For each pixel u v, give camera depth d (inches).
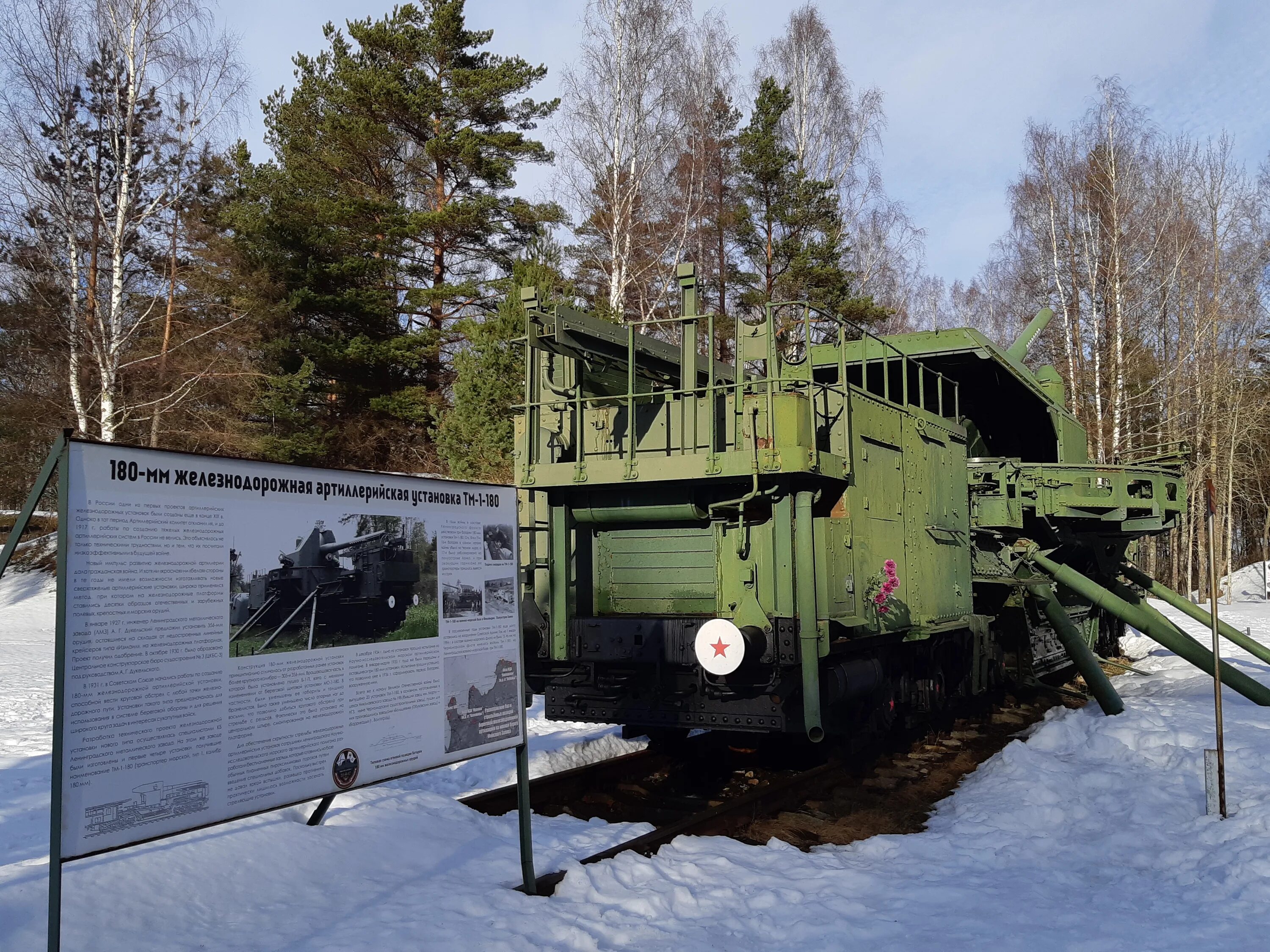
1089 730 363.9
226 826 213.3
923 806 311.0
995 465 473.1
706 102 1090.7
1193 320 1337.4
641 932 180.5
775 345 301.7
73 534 134.7
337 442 1008.2
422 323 1104.8
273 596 164.7
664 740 374.9
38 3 848.9
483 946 166.7
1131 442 1256.2
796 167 1173.1
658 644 308.3
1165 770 306.0
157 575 146.2
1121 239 1197.7
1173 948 171.0
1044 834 256.5
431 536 196.5
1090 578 576.7
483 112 1047.6
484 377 738.2
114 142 865.5
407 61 1059.3
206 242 998.4
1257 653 485.1
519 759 208.7
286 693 165.6
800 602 292.8
